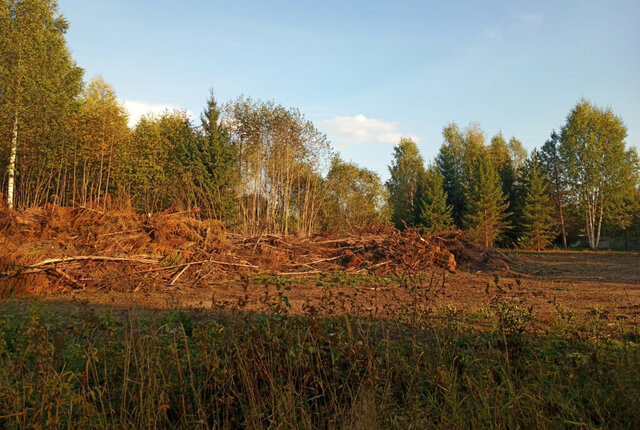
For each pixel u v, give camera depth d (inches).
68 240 497.0
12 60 986.7
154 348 176.1
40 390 149.1
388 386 162.4
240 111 1406.3
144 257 512.7
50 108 1034.7
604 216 1759.4
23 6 1026.1
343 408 157.2
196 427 146.7
